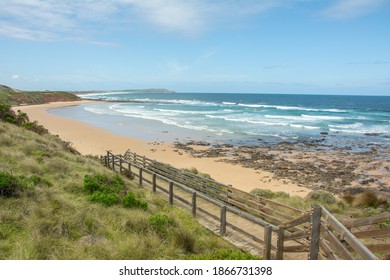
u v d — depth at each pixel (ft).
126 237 18.65
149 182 37.55
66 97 353.51
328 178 64.28
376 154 87.20
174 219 22.66
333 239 12.87
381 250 15.58
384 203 37.60
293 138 111.45
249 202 28.91
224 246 21.15
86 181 27.63
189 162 75.20
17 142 41.29
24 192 21.79
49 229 17.39
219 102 371.35
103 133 112.27
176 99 470.39
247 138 109.81
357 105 324.39
